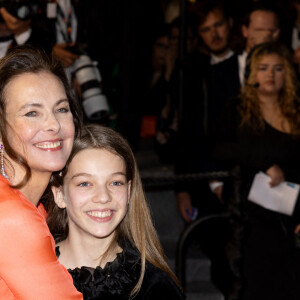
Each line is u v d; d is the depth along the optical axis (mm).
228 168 3465
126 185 1938
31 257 1647
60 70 1818
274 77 3346
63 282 1697
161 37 4711
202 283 3871
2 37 3316
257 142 3363
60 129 1749
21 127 1700
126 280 1868
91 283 1857
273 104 3383
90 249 1943
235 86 3664
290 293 3312
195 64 3775
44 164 1735
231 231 3328
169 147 4195
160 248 2014
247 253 3344
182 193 3951
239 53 3715
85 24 3842
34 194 1812
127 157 1935
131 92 4367
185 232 3248
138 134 4488
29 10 3291
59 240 2014
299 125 3369
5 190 1691
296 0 3959
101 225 1889
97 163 1869
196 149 3795
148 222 2006
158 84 4637
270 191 3330
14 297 1713
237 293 3299
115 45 4219
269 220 3328
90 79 3510
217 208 3820
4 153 1777
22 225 1644
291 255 3318
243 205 3305
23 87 1700
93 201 1874
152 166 4375
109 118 4367
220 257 3742
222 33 3793
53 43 3430
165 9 5285
